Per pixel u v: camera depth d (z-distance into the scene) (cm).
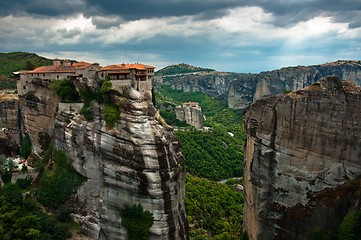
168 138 6034
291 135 4203
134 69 6938
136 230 5369
